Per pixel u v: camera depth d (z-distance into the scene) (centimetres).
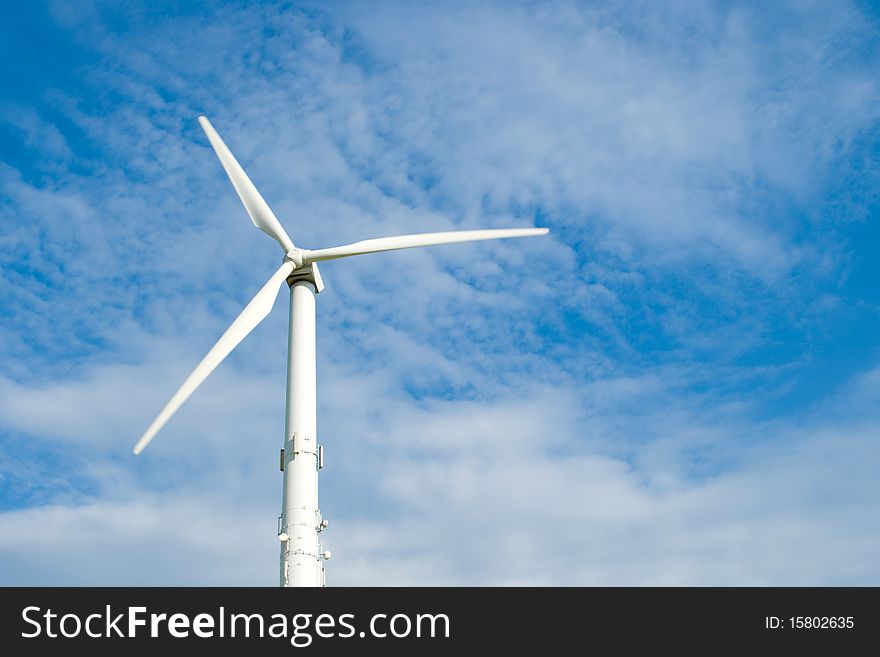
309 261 3738
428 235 3916
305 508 3161
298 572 3030
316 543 3123
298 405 3381
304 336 3559
